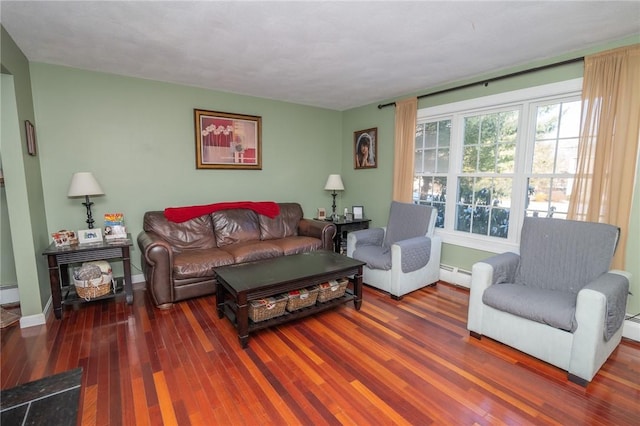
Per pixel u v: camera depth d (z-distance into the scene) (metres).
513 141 3.19
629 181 2.36
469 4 1.94
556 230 2.51
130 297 3.02
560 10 2.01
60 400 1.22
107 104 3.31
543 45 2.55
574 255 2.39
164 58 2.87
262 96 4.27
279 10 2.01
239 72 3.26
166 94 3.63
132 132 3.47
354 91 3.98
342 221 4.43
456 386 1.88
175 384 1.89
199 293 3.10
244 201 4.28
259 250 3.46
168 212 3.51
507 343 2.27
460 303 3.12
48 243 3.13
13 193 2.49
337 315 2.85
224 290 2.88
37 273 2.61
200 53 2.75
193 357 2.17
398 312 2.91
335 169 5.21
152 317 2.78
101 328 2.57
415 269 3.30
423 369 2.05
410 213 3.73
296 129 4.71
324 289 2.79
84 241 2.94
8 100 2.41
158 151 3.64
